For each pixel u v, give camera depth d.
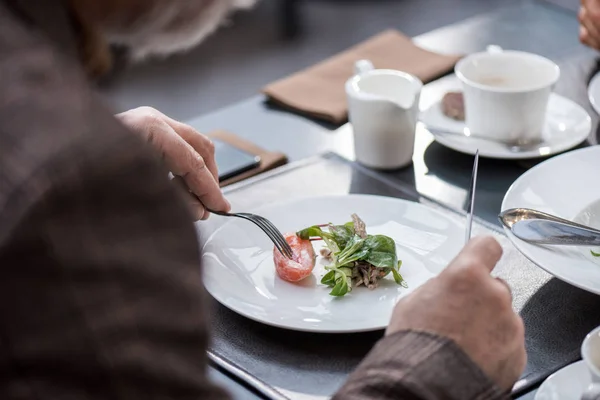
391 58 1.36
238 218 0.91
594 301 0.79
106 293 0.41
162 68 3.43
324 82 1.30
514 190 0.92
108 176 0.41
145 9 0.47
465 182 1.03
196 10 0.50
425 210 0.92
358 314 0.76
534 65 1.10
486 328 0.61
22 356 0.40
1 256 0.39
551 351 0.73
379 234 0.88
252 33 3.71
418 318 0.60
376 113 1.02
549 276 0.83
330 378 0.71
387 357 0.57
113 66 0.55
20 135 0.41
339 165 1.08
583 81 1.27
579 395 0.62
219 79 3.34
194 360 0.45
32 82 0.43
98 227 0.41
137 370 0.42
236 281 0.82
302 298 0.79
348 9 3.92
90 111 0.43
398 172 1.06
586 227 0.81
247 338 0.76
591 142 1.10
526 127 1.06
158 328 0.43
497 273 0.84
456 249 0.85
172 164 0.89
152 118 0.88
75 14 0.47
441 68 1.32
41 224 0.39
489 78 1.12
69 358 0.41
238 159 1.09
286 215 0.93
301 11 3.87
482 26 1.50
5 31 0.44
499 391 0.57
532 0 1.59
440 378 0.56
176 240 0.44
